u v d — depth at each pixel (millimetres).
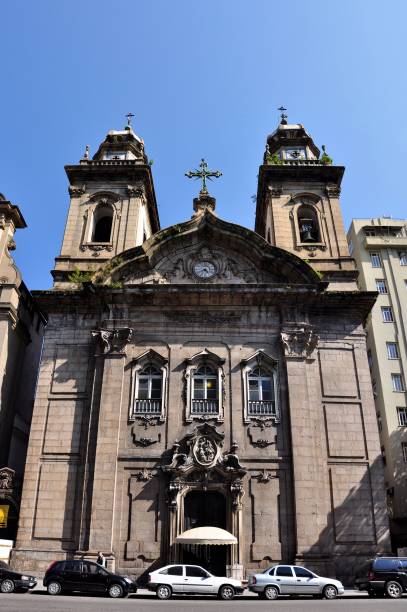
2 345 27547
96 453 23344
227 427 24125
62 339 26312
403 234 43688
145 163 33188
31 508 22828
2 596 16516
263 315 26703
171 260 28594
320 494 22844
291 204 31906
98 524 22094
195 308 26812
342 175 32906
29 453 23812
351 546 22078
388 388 37656
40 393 25109
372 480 23312
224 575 21812
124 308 26719
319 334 26391
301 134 37344
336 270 28828
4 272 29781
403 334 39594
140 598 17578
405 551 24719
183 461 23203
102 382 24859
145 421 24203
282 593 18141
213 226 28906
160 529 22297
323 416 24547
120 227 30891
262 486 23062
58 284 28500
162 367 25469
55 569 18297
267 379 25453
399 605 15094
